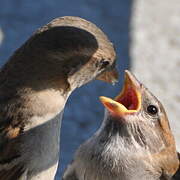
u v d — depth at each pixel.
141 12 25.83
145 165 11.74
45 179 10.38
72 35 10.10
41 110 10.17
